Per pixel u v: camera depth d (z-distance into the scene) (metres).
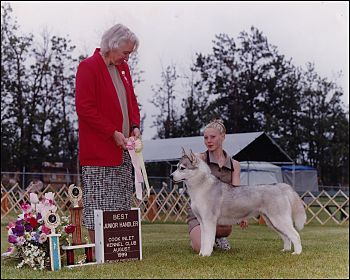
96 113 4.61
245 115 32.19
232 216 4.98
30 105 25.61
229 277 3.81
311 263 4.43
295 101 32.59
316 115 33.22
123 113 4.96
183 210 13.33
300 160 33.06
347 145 32.81
